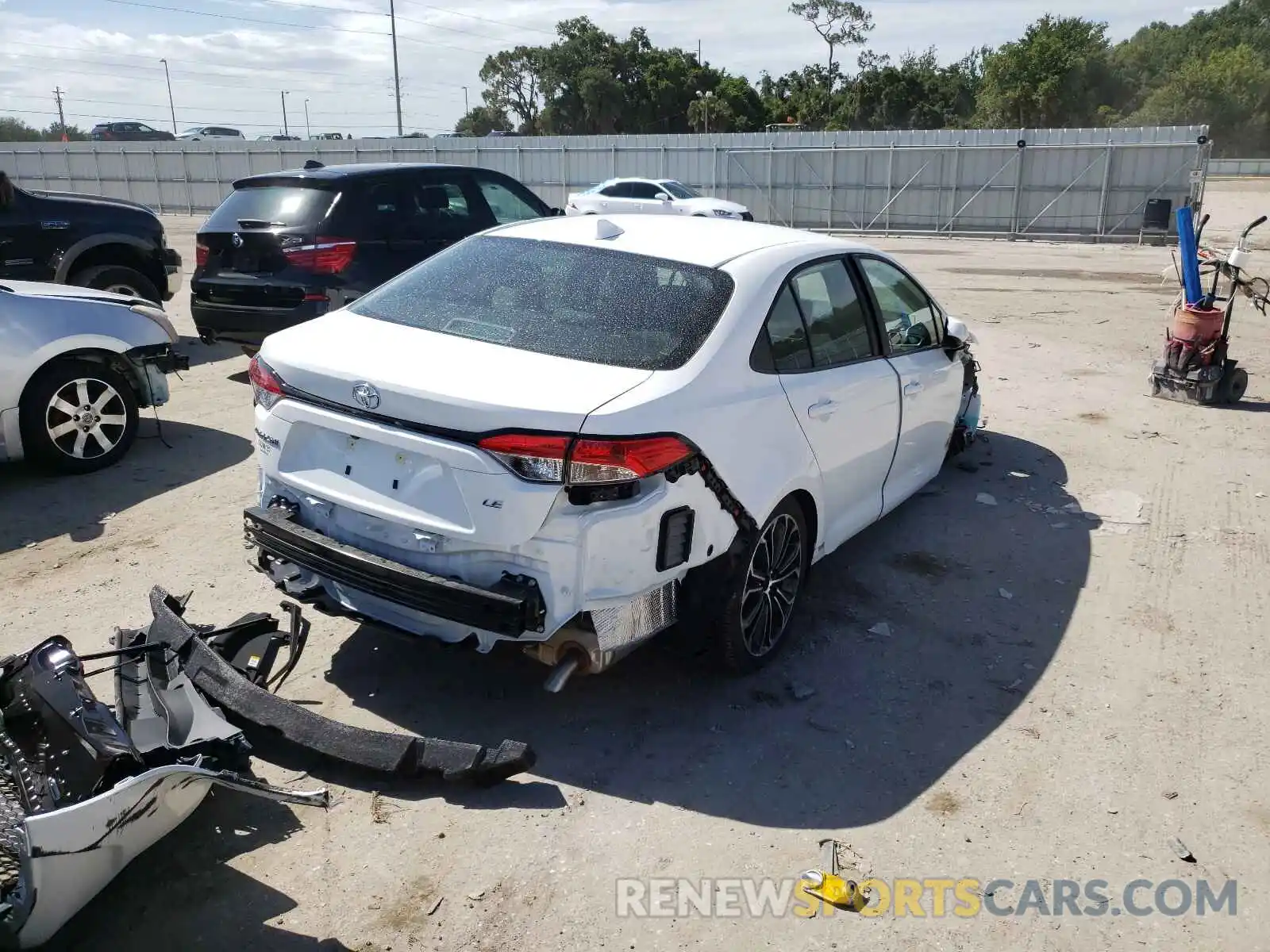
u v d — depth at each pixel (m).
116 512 5.50
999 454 6.87
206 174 35.47
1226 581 4.91
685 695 3.80
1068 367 9.52
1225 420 7.72
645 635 3.33
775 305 3.83
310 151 34.38
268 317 7.41
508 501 2.99
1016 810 3.21
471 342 3.47
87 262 9.27
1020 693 3.90
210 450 6.62
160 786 2.51
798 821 3.13
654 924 2.70
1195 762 3.47
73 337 5.89
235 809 3.10
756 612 3.85
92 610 4.32
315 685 3.77
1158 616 4.55
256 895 2.76
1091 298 14.16
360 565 3.20
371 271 7.45
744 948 2.63
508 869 2.88
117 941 2.59
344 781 3.24
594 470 2.98
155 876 2.82
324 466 3.40
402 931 2.65
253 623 3.54
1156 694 3.91
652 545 3.16
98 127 55.12
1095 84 66.25
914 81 72.44
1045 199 25.78
